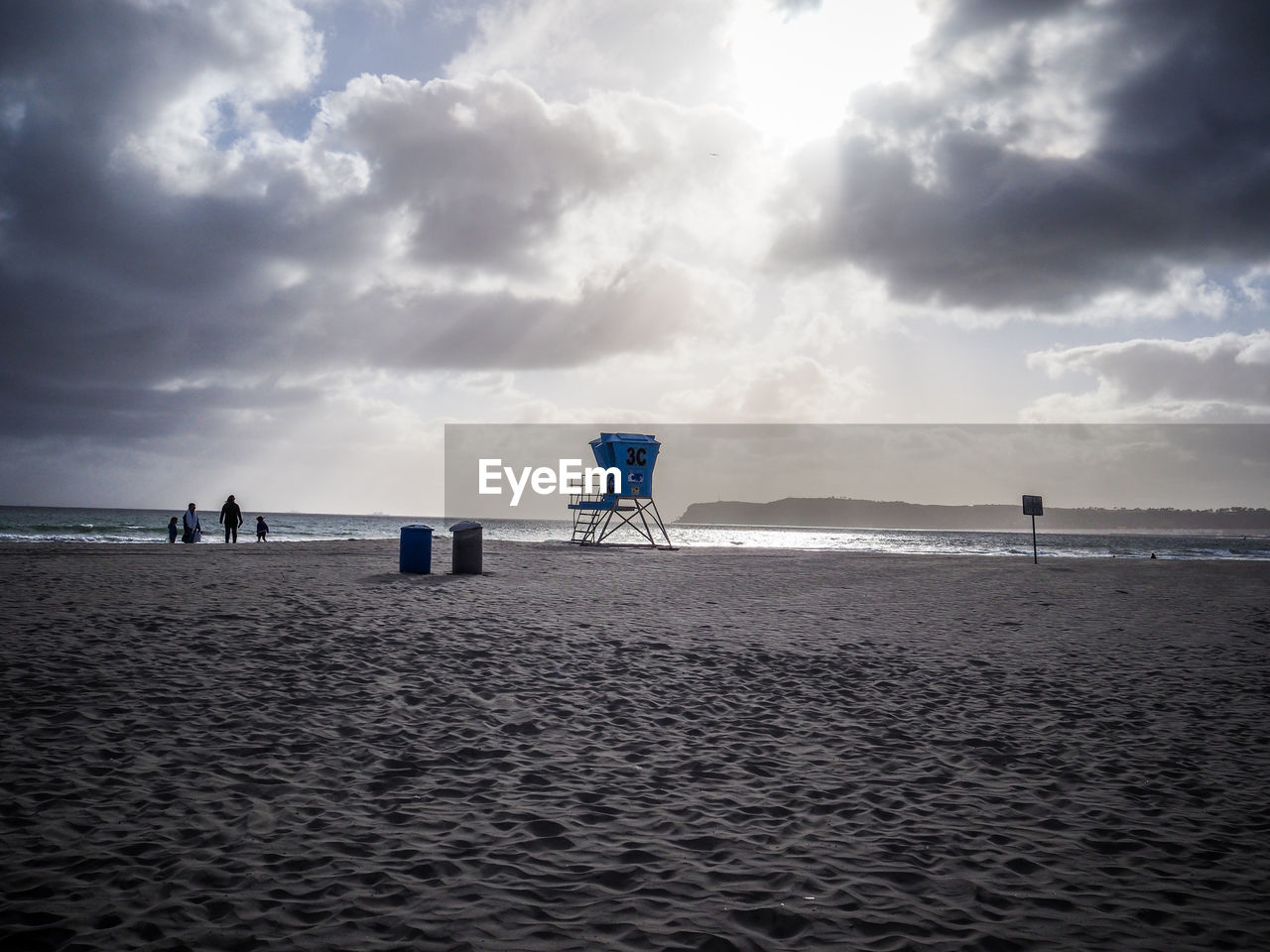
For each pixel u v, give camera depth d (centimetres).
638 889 353
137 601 1110
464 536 1773
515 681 766
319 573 1642
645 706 706
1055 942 314
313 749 547
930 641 1116
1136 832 443
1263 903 355
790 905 339
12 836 386
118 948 287
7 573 1438
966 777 538
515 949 295
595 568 2141
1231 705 770
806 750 595
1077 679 880
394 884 349
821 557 3028
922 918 332
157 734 557
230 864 365
